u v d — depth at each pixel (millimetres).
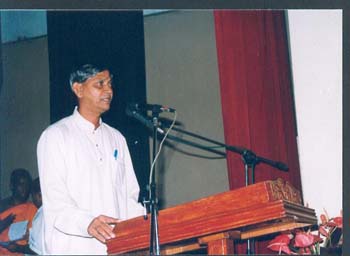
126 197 4289
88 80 4184
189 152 6238
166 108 3590
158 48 6348
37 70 6496
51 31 6121
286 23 5176
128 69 6109
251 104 5027
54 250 3902
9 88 6492
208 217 2945
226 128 5047
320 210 5016
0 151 6434
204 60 6281
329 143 5051
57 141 4051
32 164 6434
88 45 6086
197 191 6191
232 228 2906
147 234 3061
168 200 6223
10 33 6352
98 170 4148
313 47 5105
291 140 5043
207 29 6297
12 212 5586
